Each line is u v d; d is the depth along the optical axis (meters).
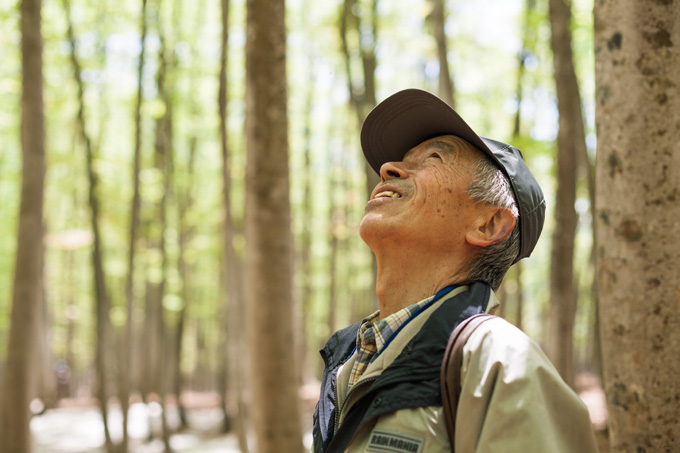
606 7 1.58
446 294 1.14
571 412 0.94
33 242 6.46
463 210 1.20
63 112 12.39
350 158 14.63
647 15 1.52
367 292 17.75
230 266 7.92
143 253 12.88
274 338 3.91
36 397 15.96
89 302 20.44
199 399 17.36
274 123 3.96
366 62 8.60
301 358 14.55
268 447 3.88
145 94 12.13
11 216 16.19
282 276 3.95
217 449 10.30
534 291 18.38
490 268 1.21
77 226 14.38
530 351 0.96
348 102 13.02
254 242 3.96
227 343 11.93
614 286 1.54
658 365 1.48
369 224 1.23
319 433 1.18
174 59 11.78
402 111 1.35
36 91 6.49
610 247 1.55
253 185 3.96
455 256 1.20
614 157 1.54
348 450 1.04
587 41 8.16
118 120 14.26
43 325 14.95
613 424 1.56
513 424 0.91
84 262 20.28
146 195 12.05
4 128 12.95
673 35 1.51
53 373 16.16
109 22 11.27
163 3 11.52
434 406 0.99
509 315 16.47
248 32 4.00
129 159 13.62
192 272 17.05
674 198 1.49
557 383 0.95
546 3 8.32
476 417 0.95
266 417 3.90
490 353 0.96
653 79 1.51
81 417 13.99
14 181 14.49
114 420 13.52
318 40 12.58
